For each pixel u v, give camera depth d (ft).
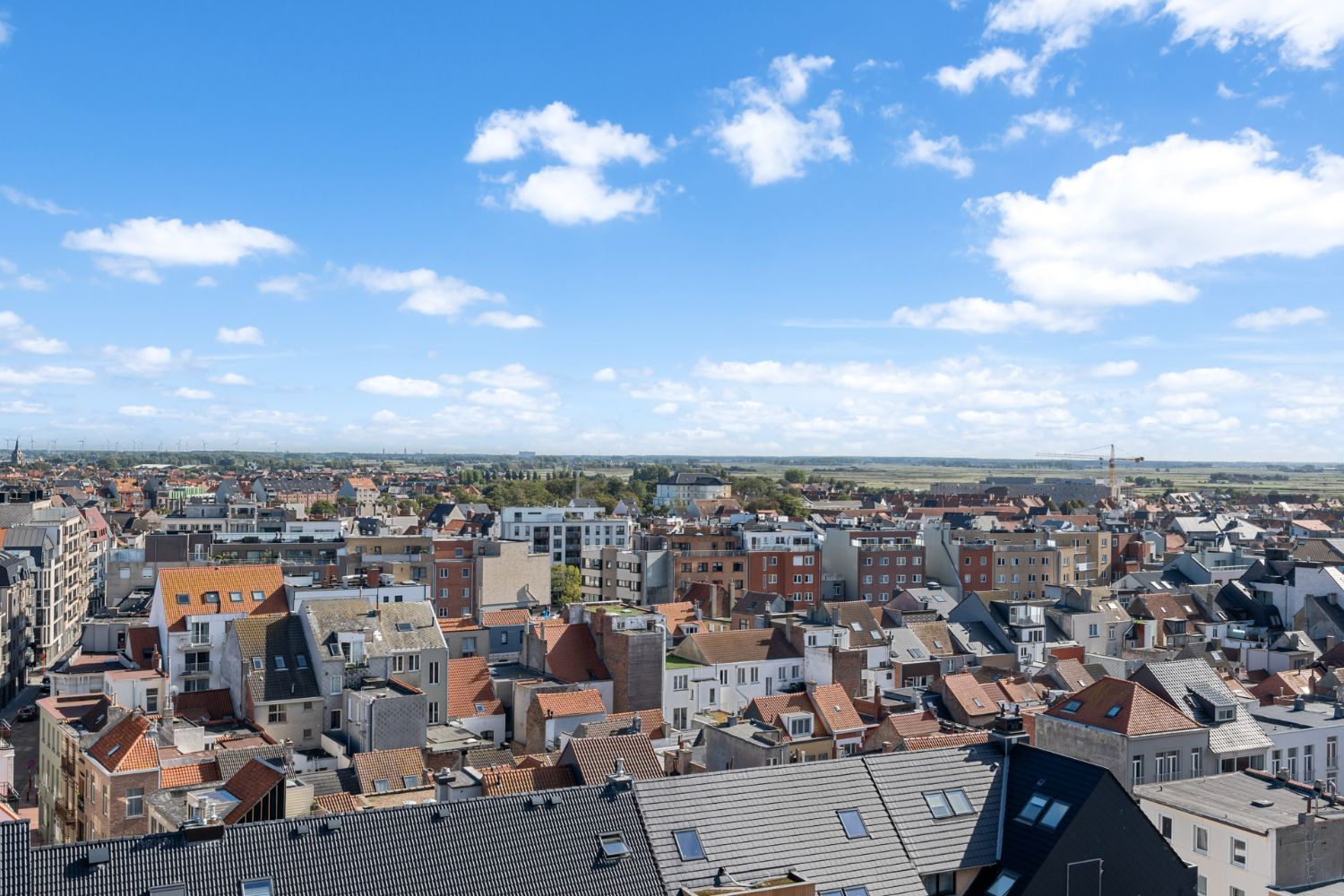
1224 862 191.83
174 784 251.39
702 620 497.87
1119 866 171.94
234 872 138.82
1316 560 608.60
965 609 501.56
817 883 160.15
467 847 150.10
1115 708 238.27
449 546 638.12
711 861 159.02
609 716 349.82
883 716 364.99
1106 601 515.91
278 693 334.03
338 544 645.92
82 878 133.39
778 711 340.59
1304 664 418.51
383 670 346.74
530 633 417.90
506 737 371.56
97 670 361.71
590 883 150.41
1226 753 240.32
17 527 607.37
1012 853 172.45
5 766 266.36
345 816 148.66
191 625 364.99
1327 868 188.75
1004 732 196.24
